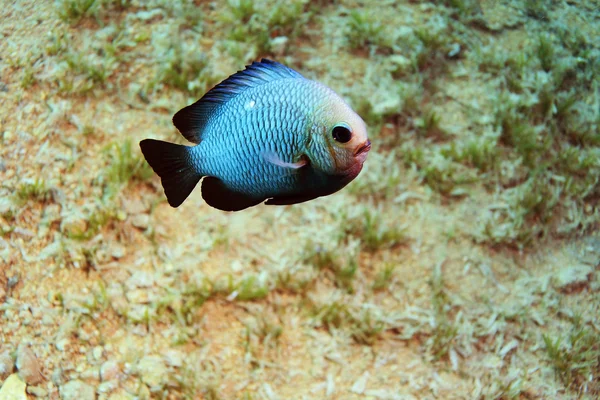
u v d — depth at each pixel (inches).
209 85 40.4
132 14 42.9
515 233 39.6
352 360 33.0
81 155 35.9
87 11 41.7
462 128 43.1
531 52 48.5
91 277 32.6
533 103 45.3
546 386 34.9
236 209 24.1
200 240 35.1
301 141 23.0
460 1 49.4
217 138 23.5
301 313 34.1
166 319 32.4
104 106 38.3
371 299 35.4
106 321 31.9
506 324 36.4
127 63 40.4
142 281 33.0
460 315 35.8
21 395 29.9
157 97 39.5
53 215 33.6
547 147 43.7
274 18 44.2
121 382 30.9
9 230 32.6
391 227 38.1
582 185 43.3
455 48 46.4
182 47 41.9
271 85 23.1
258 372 32.1
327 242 36.7
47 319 31.4
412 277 36.6
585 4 55.1
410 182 40.2
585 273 39.6
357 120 22.7
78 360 31.0
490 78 46.0
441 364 34.0
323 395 32.0
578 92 47.7
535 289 38.2
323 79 42.8
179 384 31.1
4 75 38.2
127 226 34.4
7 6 42.2
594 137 45.2
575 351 36.2
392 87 43.5
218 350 32.3
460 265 37.8
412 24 47.2
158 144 23.9
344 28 45.7
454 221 39.2
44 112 37.0
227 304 33.5
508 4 52.0
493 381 34.1
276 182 23.5
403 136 41.8
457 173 41.1
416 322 34.9
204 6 44.7
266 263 35.3
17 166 34.8
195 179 24.1
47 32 40.6
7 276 31.9
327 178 23.2
